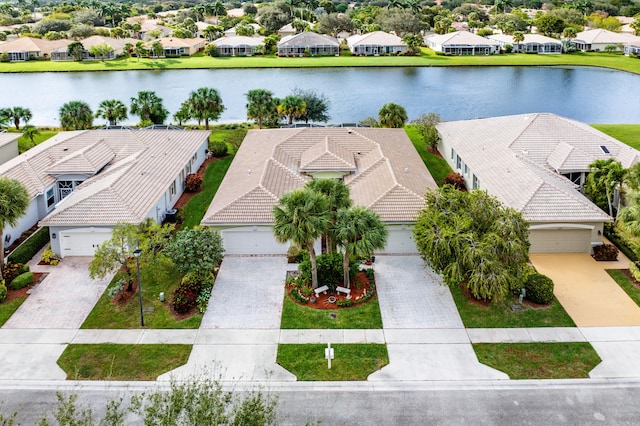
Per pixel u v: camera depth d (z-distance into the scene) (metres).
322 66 112.00
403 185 36.56
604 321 27.25
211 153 53.03
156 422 16.17
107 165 43.53
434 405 21.81
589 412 21.36
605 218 33.19
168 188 39.94
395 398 22.20
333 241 29.16
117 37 143.62
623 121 72.12
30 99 86.25
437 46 129.62
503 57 121.62
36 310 28.58
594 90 91.44
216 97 61.69
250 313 28.14
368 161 43.50
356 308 28.47
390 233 34.12
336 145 46.03
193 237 30.75
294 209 27.27
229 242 34.22
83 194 36.25
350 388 22.81
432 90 91.88
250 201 34.91
